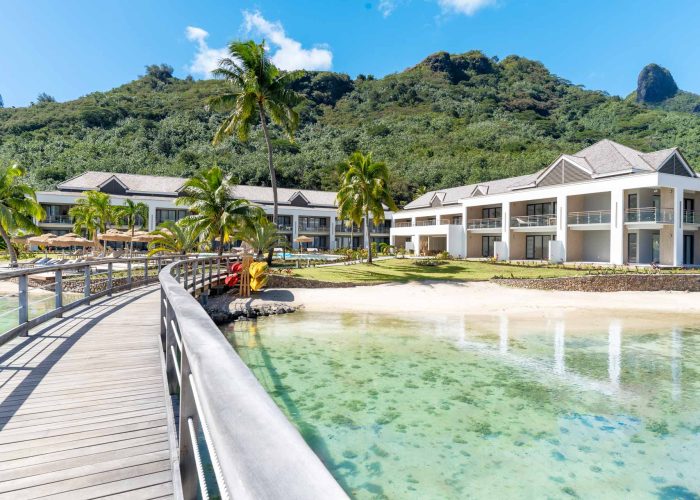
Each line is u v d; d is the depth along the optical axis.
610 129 94.50
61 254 38.75
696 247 29.97
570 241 31.92
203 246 46.47
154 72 140.62
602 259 31.05
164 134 85.75
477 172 73.31
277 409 0.90
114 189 50.78
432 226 43.53
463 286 25.14
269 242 28.89
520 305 20.61
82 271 25.70
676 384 9.70
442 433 7.25
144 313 9.55
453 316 18.00
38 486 2.83
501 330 15.34
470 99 122.12
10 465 3.09
